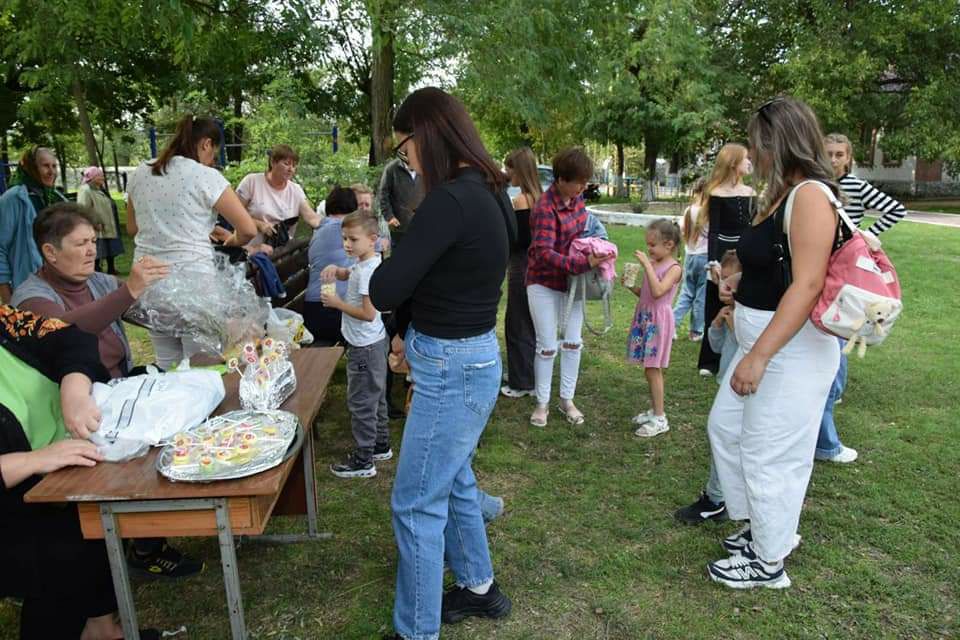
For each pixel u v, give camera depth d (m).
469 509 2.43
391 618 2.52
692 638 2.42
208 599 2.65
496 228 2.08
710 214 4.85
